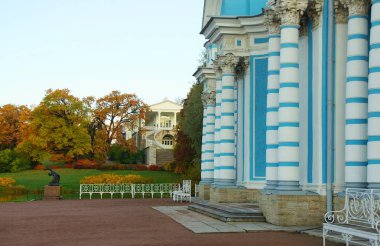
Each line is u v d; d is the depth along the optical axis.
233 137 24.58
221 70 26.09
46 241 12.74
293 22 16.80
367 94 14.75
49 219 18.69
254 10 24.95
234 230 14.67
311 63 17.06
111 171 59.53
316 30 16.78
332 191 15.74
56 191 34.50
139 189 38.97
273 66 17.97
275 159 17.67
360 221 11.59
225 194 23.81
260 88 23.89
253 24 23.73
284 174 16.44
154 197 38.75
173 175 55.34
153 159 73.75
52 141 69.06
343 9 16.19
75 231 14.85
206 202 24.78
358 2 14.92
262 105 23.80
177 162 55.78
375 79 13.66
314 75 16.81
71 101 68.94
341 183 15.84
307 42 17.38
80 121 69.75
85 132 69.88
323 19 16.58
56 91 69.19
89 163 65.75
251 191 23.64
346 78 15.63
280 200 16.02
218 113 26.38
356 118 14.70
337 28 16.30
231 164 24.42
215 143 26.31
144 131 82.19
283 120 16.58
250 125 24.05
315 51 16.81
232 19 24.03
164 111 98.44
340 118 16.06
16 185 48.88
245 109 24.45
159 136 89.88
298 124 16.66
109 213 21.36
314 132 16.64
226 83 24.53
